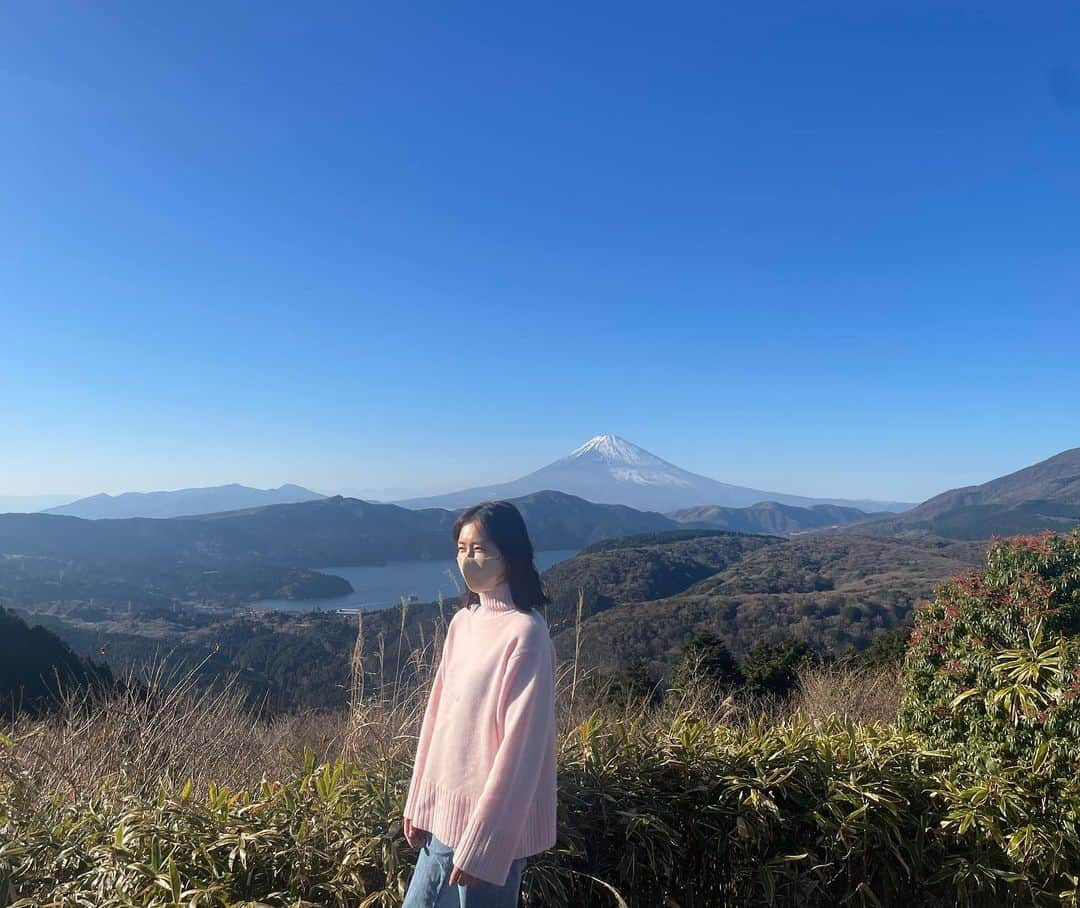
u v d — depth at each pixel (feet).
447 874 6.00
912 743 10.67
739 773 9.05
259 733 12.28
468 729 6.07
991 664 10.05
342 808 7.86
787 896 8.41
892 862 9.04
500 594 6.46
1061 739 9.09
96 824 8.11
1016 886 8.90
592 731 9.56
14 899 7.42
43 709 12.74
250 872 7.29
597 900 8.24
